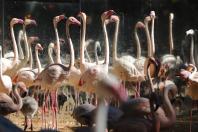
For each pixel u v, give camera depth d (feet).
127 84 49.47
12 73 48.34
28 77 46.85
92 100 48.32
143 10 64.28
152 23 52.60
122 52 62.69
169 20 57.72
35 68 56.18
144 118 26.73
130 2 64.03
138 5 64.28
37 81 43.70
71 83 44.06
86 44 61.72
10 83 41.83
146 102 27.17
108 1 63.93
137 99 27.66
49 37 62.23
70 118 50.11
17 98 38.04
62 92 53.93
